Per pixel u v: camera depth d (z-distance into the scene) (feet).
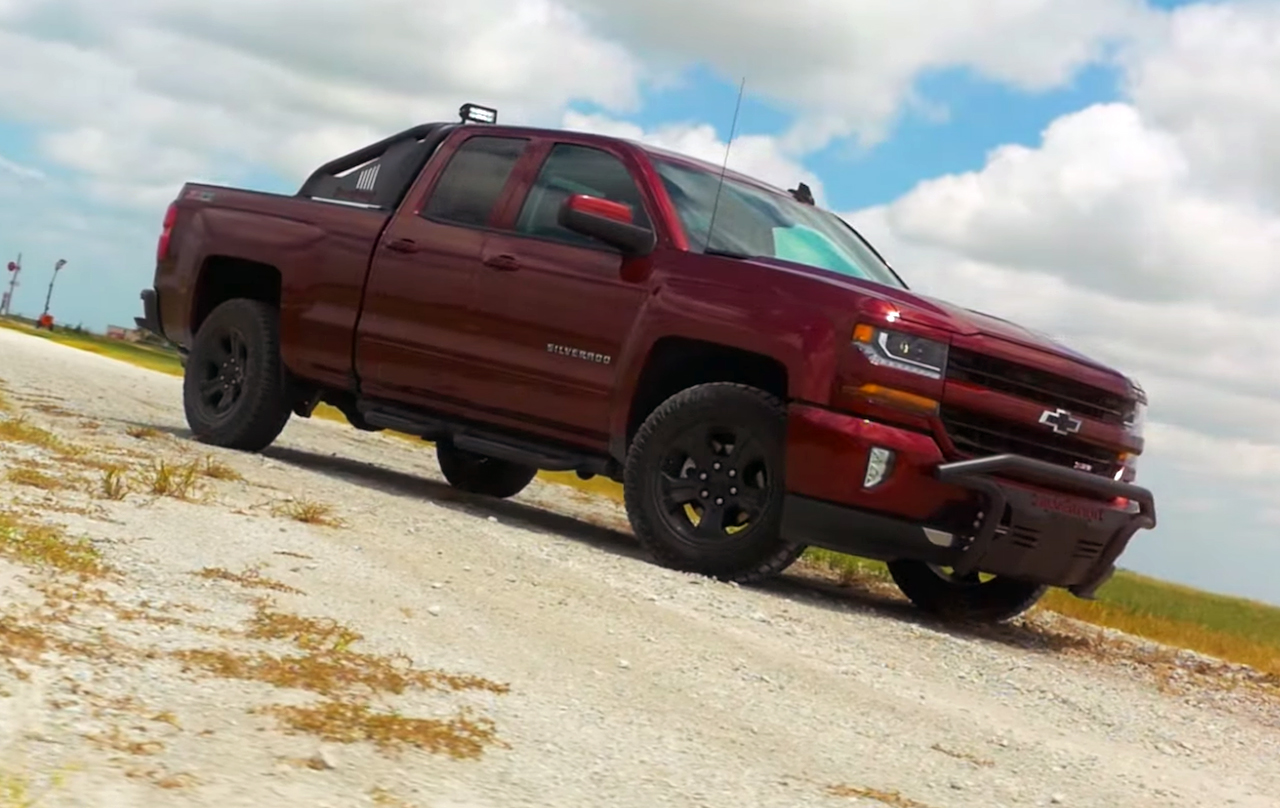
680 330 22.48
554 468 24.66
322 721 10.43
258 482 23.86
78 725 9.23
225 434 28.96
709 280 22.54
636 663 15.08
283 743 9.77
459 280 25.20
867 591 26.86
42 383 41.86
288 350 27.76
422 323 25.66
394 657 12.97
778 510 21.81
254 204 29.01
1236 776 15.39
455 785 9.59
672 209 23.72
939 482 20.93
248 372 28.66
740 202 24.95
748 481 22.29
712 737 12.57
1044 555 21.80
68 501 17.84
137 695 10.14
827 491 21.03
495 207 25.48
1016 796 12.50
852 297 21.39
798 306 21.63
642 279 23.21
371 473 30.89
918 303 21.74
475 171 26.13
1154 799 13.43
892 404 20.94
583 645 15.47
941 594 24.75
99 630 11.58
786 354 21.48
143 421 34.12
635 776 10.71
